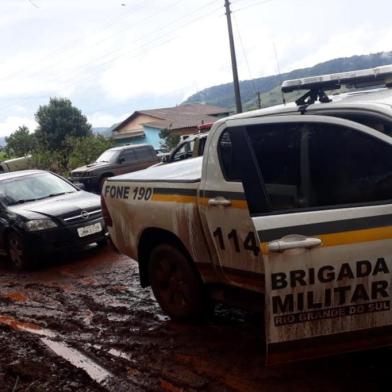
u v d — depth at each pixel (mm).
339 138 3053
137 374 3885
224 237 3645
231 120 3574
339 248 2824
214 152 3680
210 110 48031
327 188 3041
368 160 2939
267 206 3256
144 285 4969
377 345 2904
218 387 3535
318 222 2900
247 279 3611
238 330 4398
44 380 3969
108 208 5043
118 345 4426
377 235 2797
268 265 2852
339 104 3131
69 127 44969
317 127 3146
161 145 33719
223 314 4758
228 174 3584
